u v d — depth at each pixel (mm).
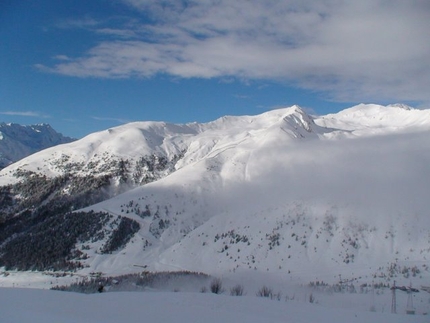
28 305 52406
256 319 51656
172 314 52219
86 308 53031
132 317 49625
